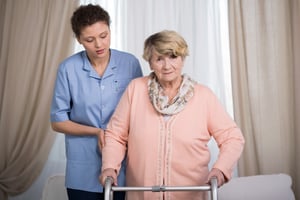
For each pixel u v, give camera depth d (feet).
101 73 5.02
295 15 7.22
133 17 7.88
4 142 8.33
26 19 8.32
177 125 4.23
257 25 7.37
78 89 4.97
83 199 5.00
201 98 4.37
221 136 4.32
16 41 8.34
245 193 6.31
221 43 7.66
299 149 7.14
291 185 6.89
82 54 5.11
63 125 4.95
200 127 4.31
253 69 7.33
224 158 4.05
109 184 3.68
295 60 7.20
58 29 8.13
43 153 8.09
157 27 7.75
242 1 7.37
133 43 7.84
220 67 7.55
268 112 7.34
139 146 4.31
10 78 8.34
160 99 4.31
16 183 8.20
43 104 8.07
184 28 7.70
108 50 4.92
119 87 5.03
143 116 4.40
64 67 5.01
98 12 4.55
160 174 4.21
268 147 7.32
